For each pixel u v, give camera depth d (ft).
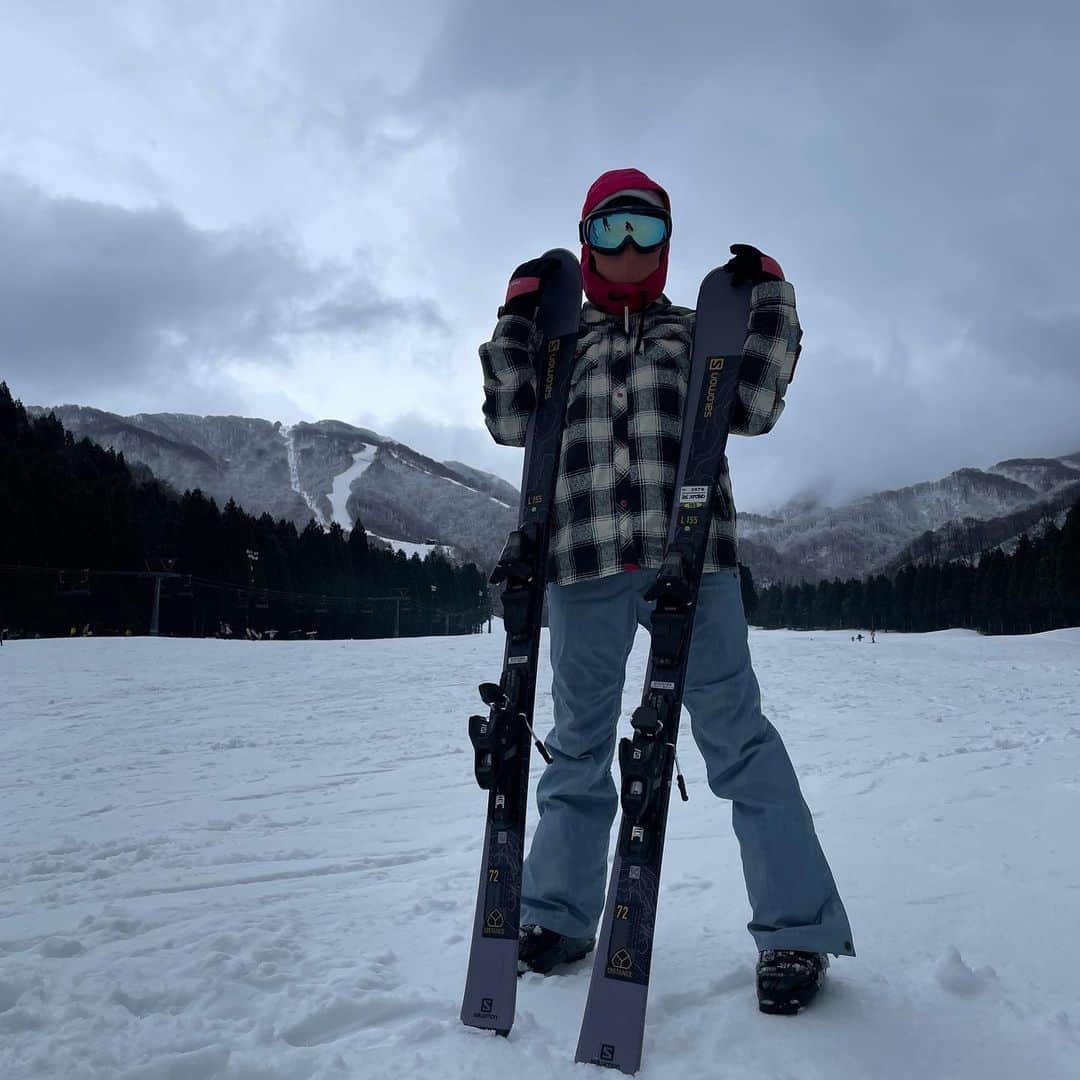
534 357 6.57
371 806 13.43
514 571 5.62
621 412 6.19
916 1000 5.44
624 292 6.48
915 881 7.74
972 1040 4.93
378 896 8.13
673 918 7.20
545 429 6.24
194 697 32.37
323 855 10.16
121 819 12.91
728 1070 4.65
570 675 6.24
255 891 8.54
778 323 5.96
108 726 24.90
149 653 54.80
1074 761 14.28
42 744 21.63
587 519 6.11
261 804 13.87
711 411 5.92
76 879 9.36
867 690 32.48
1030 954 6.07
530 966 6.06
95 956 6.41
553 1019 5.31
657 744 5.06
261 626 184.65
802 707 26.84
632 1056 4.65
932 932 6.55
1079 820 9.68
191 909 7.78
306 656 54.24
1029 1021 5.11
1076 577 184.96
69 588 145.69
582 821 6.29
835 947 5.48
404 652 57.93
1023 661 50.75
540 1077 4.52
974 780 12.66
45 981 5.74
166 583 162.20
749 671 6.02
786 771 5.90
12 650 56.39
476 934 5.28
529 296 6.50
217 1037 4.90
